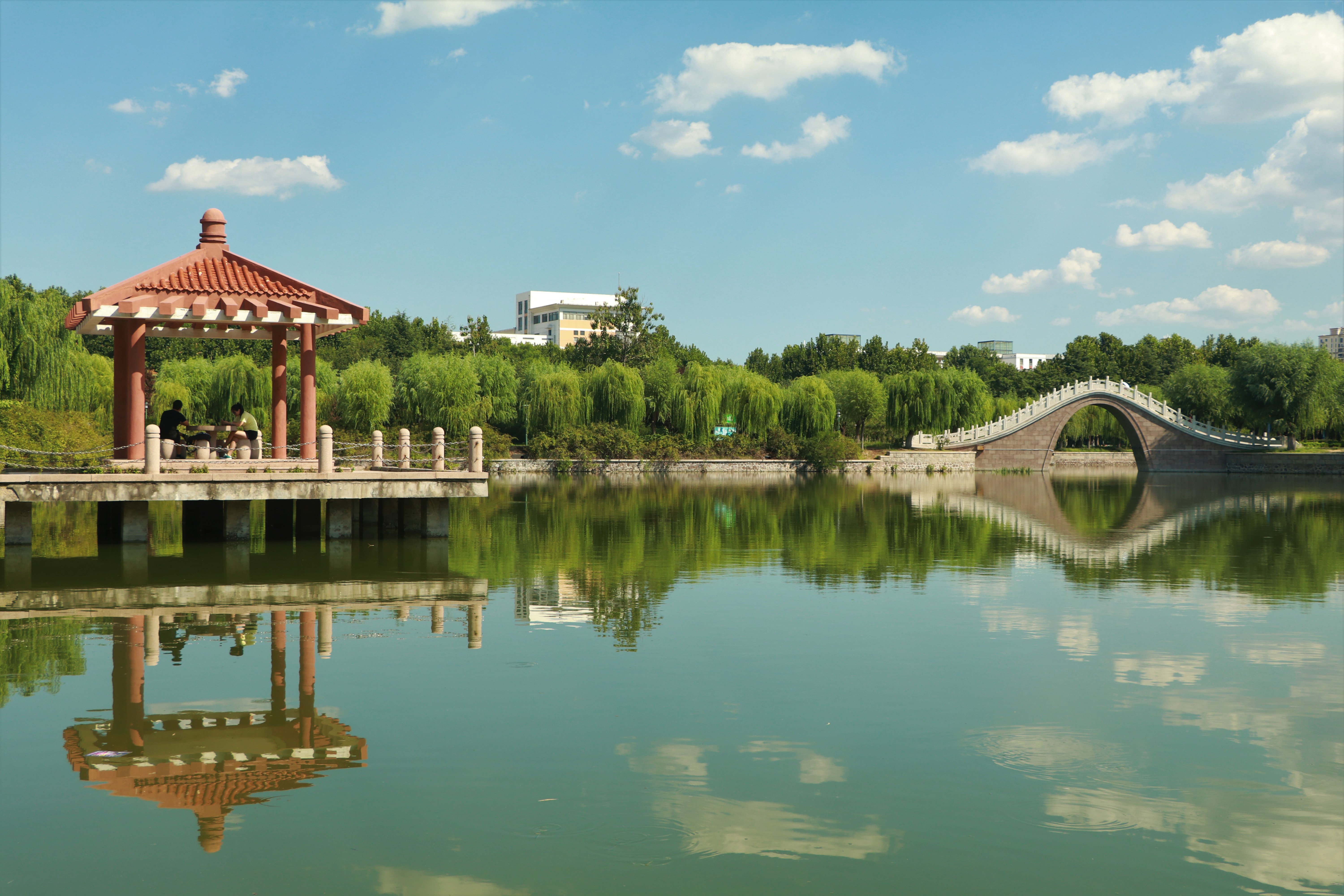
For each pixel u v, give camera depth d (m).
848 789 7.40
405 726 8.80
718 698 9.71
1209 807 7.13
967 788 7.45
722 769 7.78
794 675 10.61
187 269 21.69
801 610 14.34
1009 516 30.67
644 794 7.27
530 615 13.82
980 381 74.31
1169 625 13.38
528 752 8.13
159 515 27.92
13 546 19.70
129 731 8.66
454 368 57.09
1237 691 10.09
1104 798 7.29
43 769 7.75
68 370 36.56
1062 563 19.52
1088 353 117.12
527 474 57.12
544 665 10.96
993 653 11.67
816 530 26.00
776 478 57.03
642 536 24.12
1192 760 8.05
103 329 21.53
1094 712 9.34
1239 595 15.78
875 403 71.19
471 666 10.88
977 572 18.25
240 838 6.55
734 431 65.25
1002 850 6.45
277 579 16.45
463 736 8.52
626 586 16.36
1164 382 98.25
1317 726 8.95
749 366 115.12
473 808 7.03
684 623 13.39
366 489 19.34
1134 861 6.31
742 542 22.97
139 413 20.30
